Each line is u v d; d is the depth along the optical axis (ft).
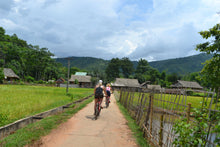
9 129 15.89
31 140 14.03
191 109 10.46
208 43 32.27
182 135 9.77
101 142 15.11
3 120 17.93
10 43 238.89
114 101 63.82
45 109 28.35
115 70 356.38
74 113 28.35
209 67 31.27
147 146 14.80
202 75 32.22
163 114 14.85
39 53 267.18
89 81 277.64
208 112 9.34
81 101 50.80
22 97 43.27
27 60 261.24
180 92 13.23
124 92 47.98
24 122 19.20
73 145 13.92
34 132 16.08
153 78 326.24
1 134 14.51
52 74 326.65
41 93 61.31
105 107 41.68
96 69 321.52
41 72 285.64
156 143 14.85
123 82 242.17
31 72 279.28
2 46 217.97
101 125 21.47
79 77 279.28
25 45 278.46
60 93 67.62
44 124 19.24
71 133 17.13
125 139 16.38
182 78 199.52
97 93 25.82
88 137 16.25
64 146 13.57
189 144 9.52
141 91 26.21
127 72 366.43
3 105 28.96
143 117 20.35
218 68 30.25
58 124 20.15
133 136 17.49
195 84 161.68
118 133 18.31
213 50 31.81
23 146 12.81
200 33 32.65
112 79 347.77
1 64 210.18
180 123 10.48
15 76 180.75
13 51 233.35
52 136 15.70
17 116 21.40
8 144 12.62
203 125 8.75
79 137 16.07
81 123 21.83
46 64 284.61
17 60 238.68
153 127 17.90
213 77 29.01
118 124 22.76
